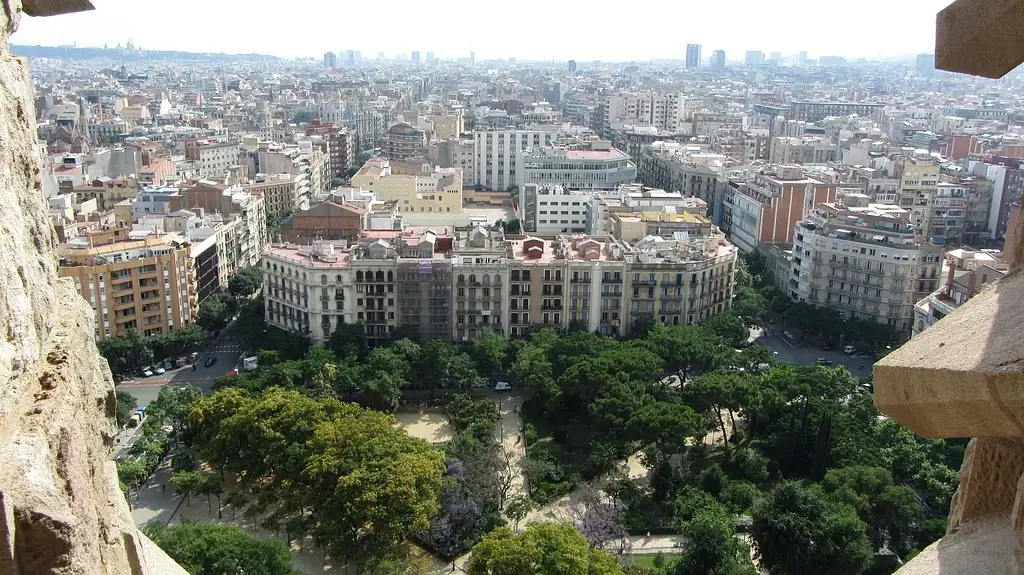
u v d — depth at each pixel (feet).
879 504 518.37
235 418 581.12
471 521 526.98
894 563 492.95
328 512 497.87
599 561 427.74
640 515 559.38
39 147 107.76
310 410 583.17
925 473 563.89
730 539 467.52
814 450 606.14
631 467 642.22
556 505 583.99
